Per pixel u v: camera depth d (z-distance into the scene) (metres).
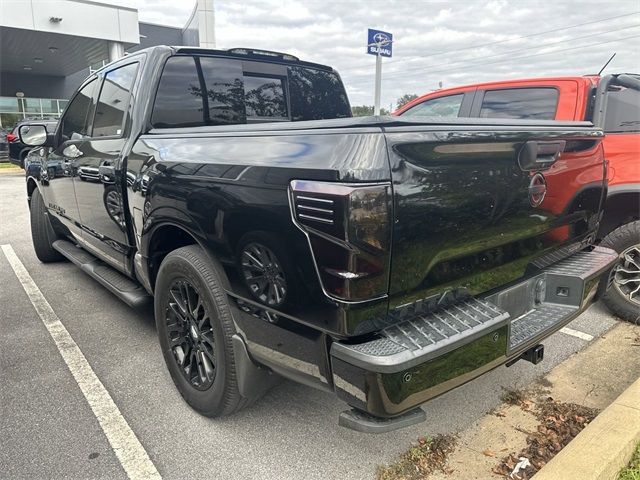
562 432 2.55
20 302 4.43
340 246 1.64
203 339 2.51
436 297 1.93
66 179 4.13
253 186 1.95
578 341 3.61
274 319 1.98
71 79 29.50
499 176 2.04
